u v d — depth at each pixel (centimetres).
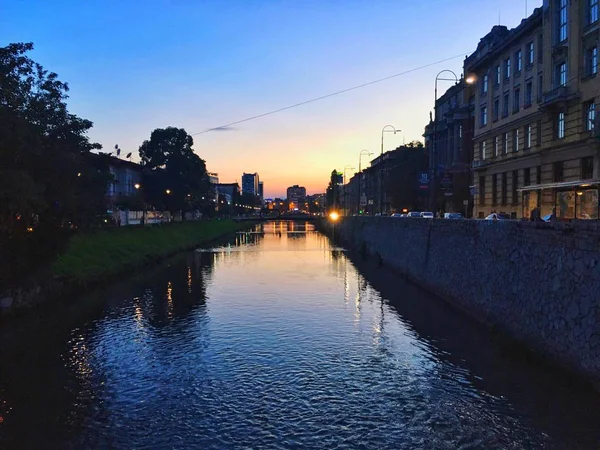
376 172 12769
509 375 1488
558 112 4153
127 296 2917
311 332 2077
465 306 2400
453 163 7238
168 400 1372
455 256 2650
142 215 7156
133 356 1764
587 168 3788
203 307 2597
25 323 2239
